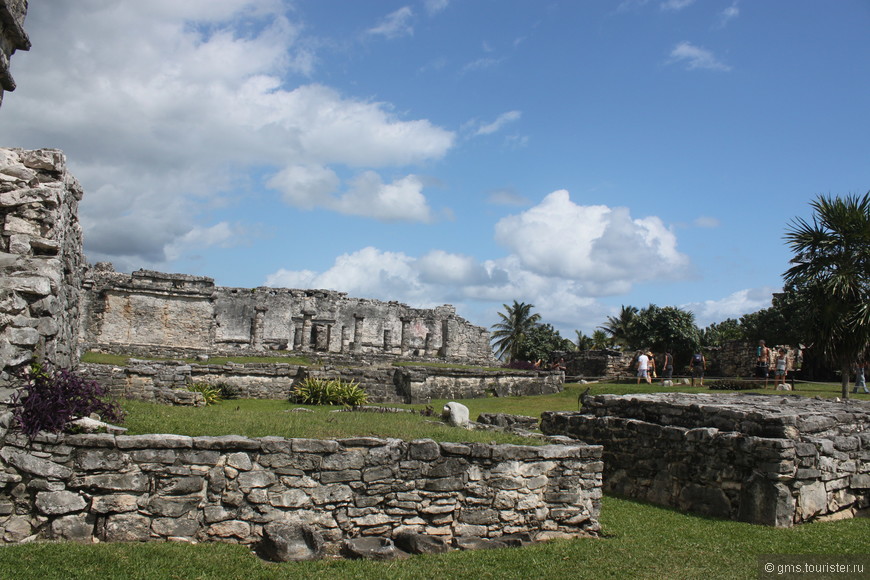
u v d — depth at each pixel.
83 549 6.66
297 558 7.18
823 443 10.04
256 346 40.62
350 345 48.53
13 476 6.93
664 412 11.80
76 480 7.06
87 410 7.57
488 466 8.37
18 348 7.32
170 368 18.88
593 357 37.84
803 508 9.70
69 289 10.98
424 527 8.03
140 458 7.21
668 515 10.14
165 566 6.52
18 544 6.75
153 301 32.88
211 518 7.34
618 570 7.42
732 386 25.22
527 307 65.00
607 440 12.39
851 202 18.50
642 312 39.56
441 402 24.94
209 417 9.43
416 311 52.16
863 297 18.17
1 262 7.68
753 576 7.42
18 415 7.06
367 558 7.29
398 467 8.01
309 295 46.84
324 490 7.70
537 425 14.86
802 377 31.00
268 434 8.23
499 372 27.97
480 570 7.18
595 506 8.91
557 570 7.30
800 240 18.95
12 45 8.71
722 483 10.17
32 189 8.09
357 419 10.34
